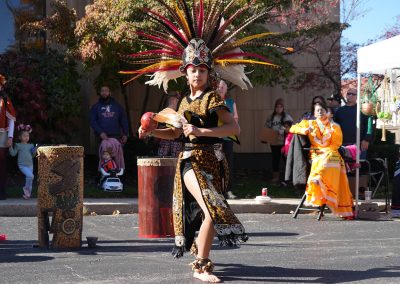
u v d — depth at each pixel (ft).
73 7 58.18
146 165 31.58
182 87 49.90
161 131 22.33
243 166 63.26
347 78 61.46
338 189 38.34
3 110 42.01
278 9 52.47
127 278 22.70
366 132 41.91
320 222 37.81
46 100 51.47
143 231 31.78
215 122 21.90
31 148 43.32
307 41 59.72
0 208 39.91
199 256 22.21
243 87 23.24
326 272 23.68
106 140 47.42
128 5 46.96
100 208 40.73
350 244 29.89
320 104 38.55
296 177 39.24
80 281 22.31
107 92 49.49
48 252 27.73
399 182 40.34
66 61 51.90
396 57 37.01
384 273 23.54
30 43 57.57
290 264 25.11
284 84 59.62
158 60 23.67
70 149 28.35
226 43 22.68
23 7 57.72
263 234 32.86
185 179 21.91
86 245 29.50
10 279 22.66
